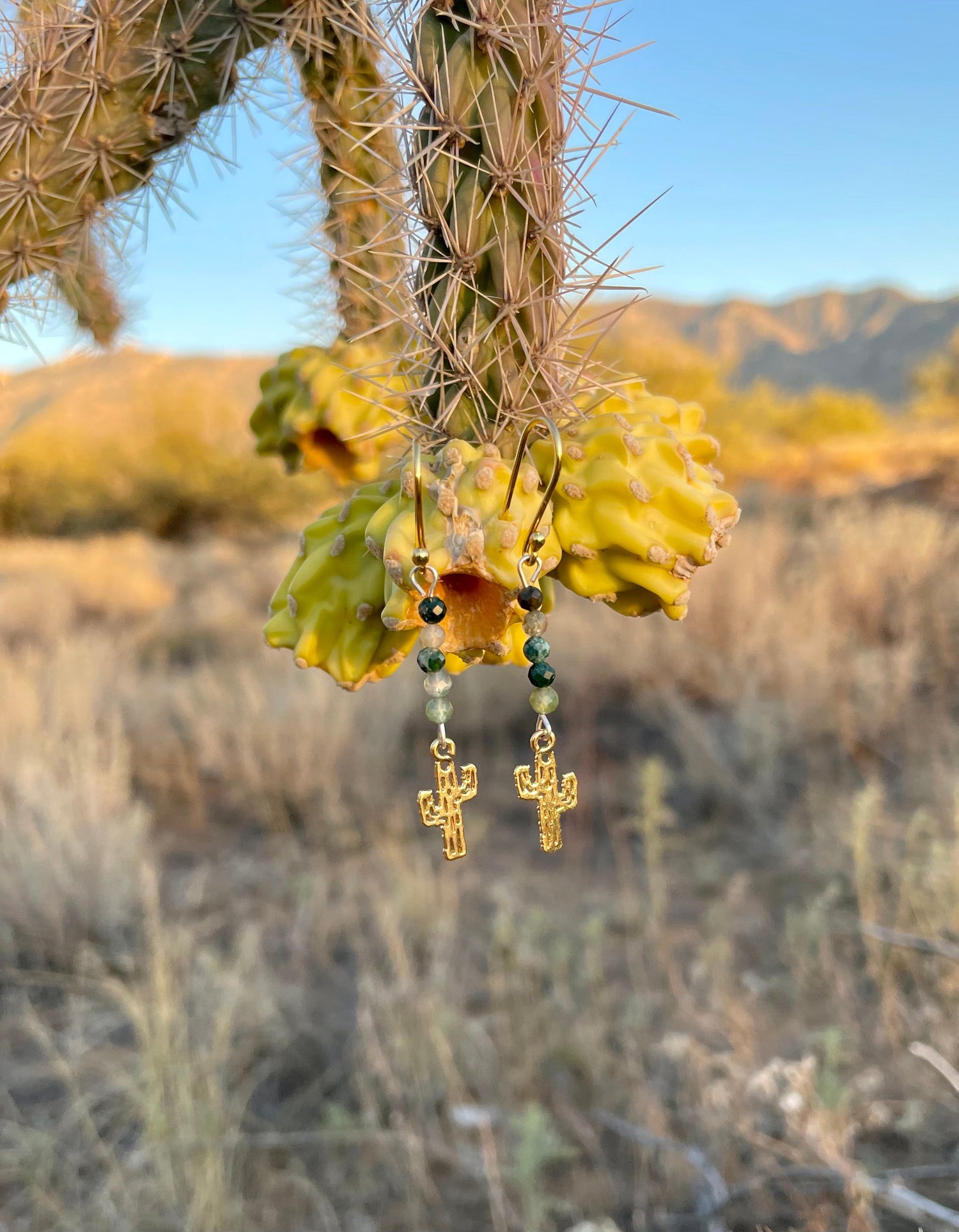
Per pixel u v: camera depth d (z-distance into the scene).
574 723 5.66
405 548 0.85
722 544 0.93
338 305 1.36
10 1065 2.94
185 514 18.75
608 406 1.01
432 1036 2.63
